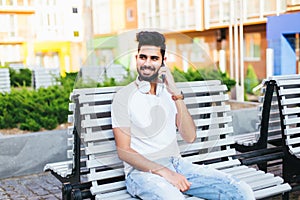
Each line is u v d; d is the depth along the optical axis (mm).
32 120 5934
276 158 3410
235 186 2566
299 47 11609
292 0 10602
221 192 2588
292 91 3516
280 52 11320
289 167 3420
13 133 5719
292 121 3492
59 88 7320
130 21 19391
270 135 3850
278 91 3473
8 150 4586
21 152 4652
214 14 13773
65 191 2740
